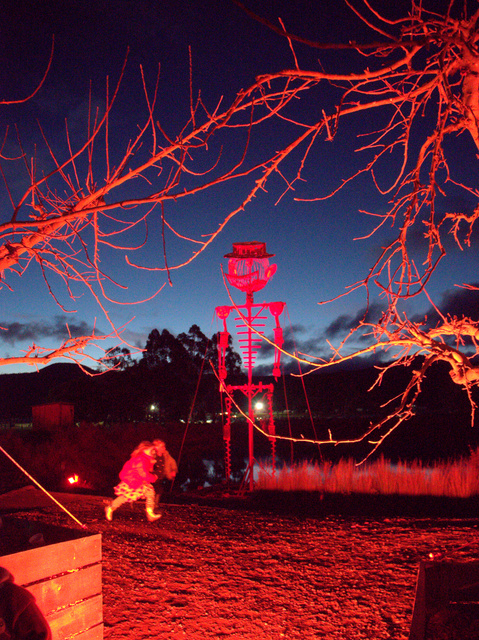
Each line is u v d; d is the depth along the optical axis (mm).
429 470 10688
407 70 1662
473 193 2064
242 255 9234
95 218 2039
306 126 1756
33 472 13750
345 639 3436
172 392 37656
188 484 15742
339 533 6113
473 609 3273
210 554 5469
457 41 1428
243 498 9625
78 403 34906
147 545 5793
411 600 3893
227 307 10062
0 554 2572
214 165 1830
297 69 1475
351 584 4383
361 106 1652
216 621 3877
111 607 4156
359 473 10453
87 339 2170
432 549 5027
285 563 5098
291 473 10500
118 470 16891
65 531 3033
